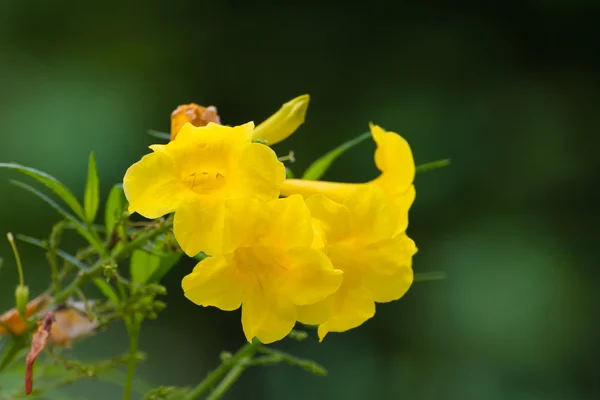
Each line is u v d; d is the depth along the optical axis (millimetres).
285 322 733
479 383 1585
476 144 1767
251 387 1606
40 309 792
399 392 1611
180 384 1574
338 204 744
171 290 1611
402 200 766
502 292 1630
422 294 1657
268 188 726
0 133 1620
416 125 1768
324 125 1813
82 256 800
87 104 1688
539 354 1593
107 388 1293
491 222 1713
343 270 750
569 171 1765
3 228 1511
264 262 736
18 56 1763
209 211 725
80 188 1560
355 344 1634
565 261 1678
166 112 1770
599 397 1581
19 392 813
